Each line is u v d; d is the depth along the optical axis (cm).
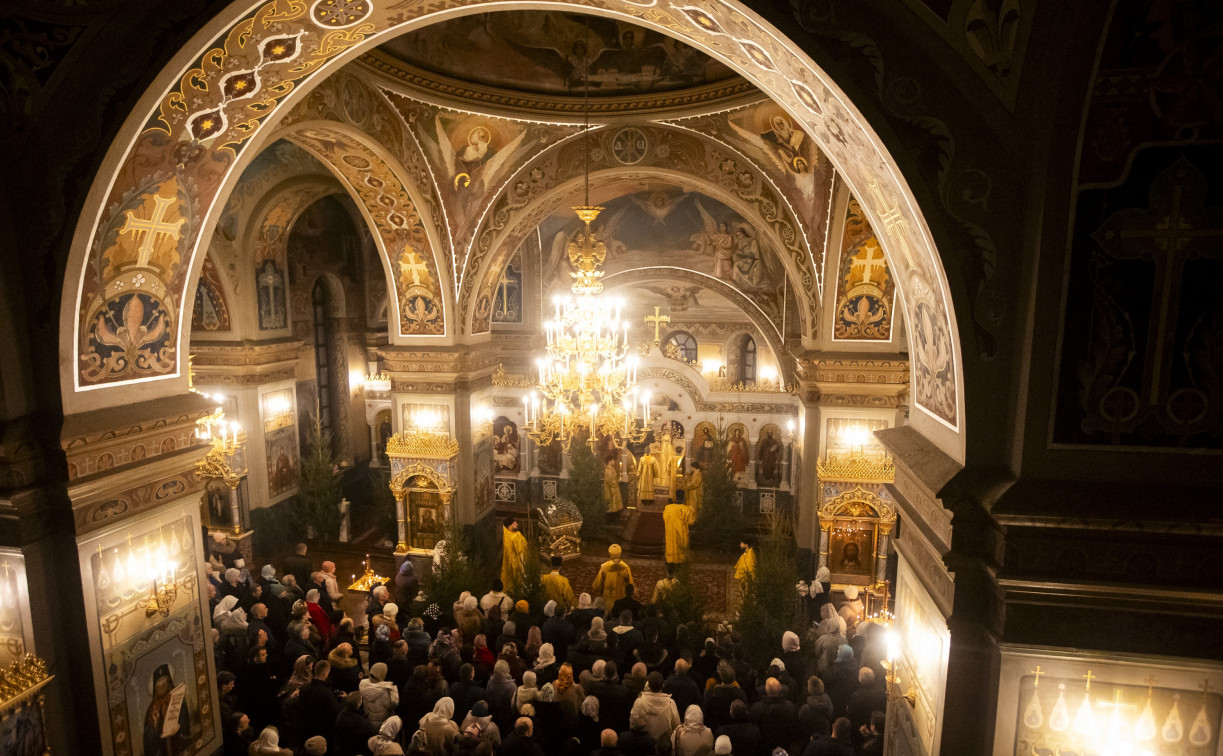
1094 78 317
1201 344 332
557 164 1207
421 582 1334
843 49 358
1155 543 346
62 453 491
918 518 450
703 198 1728
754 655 938
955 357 382
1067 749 369
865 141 387
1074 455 352
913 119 358
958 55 349
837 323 1117
